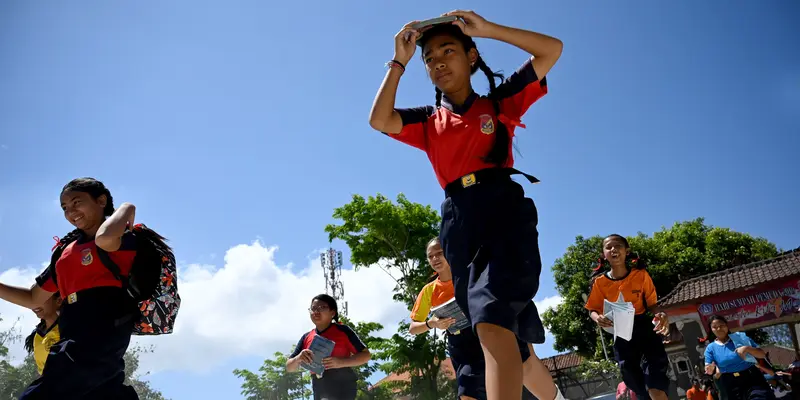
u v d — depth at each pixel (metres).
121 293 3.26
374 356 22.48
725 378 7.61
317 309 7.23
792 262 21.28
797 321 20.05
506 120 2.66
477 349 5.11
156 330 3.49
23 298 3.73
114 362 3.13
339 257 34.03
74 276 3.21
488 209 2.45
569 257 34.38
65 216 3.45
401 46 2.67
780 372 11.09
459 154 2.59
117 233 3.08
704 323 21.95
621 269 6.73
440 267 6.07
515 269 2.28
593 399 16.92
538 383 3.39
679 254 33.41
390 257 24.55
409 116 2.74
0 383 23.17
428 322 5.32
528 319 2.53
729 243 33.75
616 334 6.21
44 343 5.11
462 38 2.77
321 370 6.73
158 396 30.41
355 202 24.34
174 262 3.49
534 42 2.68
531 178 2.56
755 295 21.09
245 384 33.28
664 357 6.43
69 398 2.94
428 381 22.66
